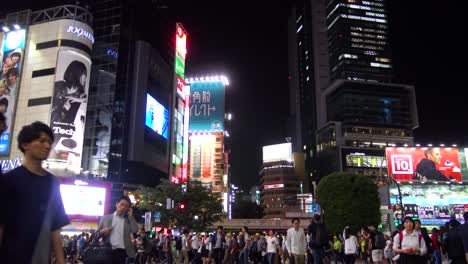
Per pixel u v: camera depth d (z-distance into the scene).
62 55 59.88
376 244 15.87
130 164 67.44
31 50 62.91
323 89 173.25
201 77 118.88
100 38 70.62
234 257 22.52
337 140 148.50
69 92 58.44
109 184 51.84
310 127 174.62
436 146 73.94
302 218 81.12
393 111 157.25
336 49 168.75
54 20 62.75
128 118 68.62
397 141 152.75
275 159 147.88
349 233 17.44
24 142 3.42
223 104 116.19
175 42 88.19
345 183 50.16
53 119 56.81
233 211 123.94
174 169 83.06
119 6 71.75
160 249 23.23
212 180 109.44
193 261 21.62
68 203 47.59
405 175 71.94
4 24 66.19
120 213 7.28
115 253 7.00
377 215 50.09
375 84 158.75
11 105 61.22
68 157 55.62
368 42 167.62
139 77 71.25
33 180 3.32
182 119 89.88
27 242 3.09
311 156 169.88
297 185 141.25
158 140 75.38
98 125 66.38
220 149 112.19
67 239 28.33
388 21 171.88
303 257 13.61
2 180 3.07
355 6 171.75
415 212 68.75
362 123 151.50
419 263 8.64
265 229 80.31
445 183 71.69
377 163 140.62
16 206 3.12
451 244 9.58
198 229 45.62
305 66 186.38
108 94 67.50
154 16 80.06
